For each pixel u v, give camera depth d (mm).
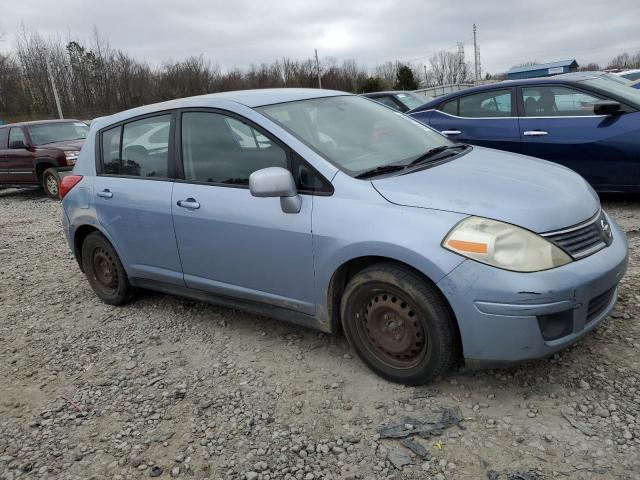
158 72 52812
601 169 5969
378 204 2973
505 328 2654
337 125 3678
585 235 2848
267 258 3416
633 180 5820
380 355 3137
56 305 4988
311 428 2842
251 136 3523
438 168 3299
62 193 4887
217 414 3051
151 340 4062
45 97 48438
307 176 3244
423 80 75875
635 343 3229
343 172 3168
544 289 2600
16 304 5102
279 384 3271
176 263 4023
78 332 4355
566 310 2682
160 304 4742
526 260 2639
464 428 2707
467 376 3109
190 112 3912
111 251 4598
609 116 5910
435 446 2611
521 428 2664
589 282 2695
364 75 66875
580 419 2674
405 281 2861
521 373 3078
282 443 2754
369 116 3965
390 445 2652
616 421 2627
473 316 2691
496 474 2402
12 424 3182
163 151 4051
